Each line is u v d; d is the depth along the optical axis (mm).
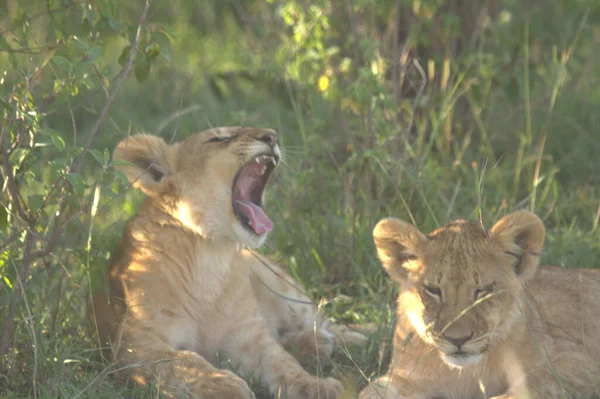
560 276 8664
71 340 8852
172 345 8867
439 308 7500
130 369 8477
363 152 11453
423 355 7824
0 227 8695
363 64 12727
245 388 8039
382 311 9828
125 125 15414
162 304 8820
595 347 8156
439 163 12852
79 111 16078
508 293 7652
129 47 8805
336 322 10180
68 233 8773
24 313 8633
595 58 17203
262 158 9156
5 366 8195
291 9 12695
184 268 8922
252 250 10359
